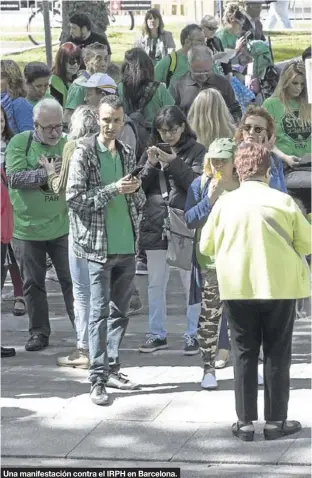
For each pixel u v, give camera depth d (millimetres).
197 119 24109
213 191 21172
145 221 23969
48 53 40531
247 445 19031
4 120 26688
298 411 20438
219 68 33938
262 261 18844
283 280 18875
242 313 19172
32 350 25281
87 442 19375
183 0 49000
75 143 22562
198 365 23672
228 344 23219
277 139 26906
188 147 23719
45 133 24297
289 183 26438
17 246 25000
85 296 23422
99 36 36125
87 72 30047
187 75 30594
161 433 19688
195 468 18156
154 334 24797
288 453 18594
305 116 26875
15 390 22297
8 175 24297
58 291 31078
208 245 19422
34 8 54000
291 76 26656
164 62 33125
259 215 18938
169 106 23672
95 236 21109
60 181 23016
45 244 24953
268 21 49406
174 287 30750
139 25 51250
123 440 19422
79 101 29703
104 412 20828
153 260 24312
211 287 21641
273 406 19281
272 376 19266
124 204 21391
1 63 28266
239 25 37531
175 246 23766
